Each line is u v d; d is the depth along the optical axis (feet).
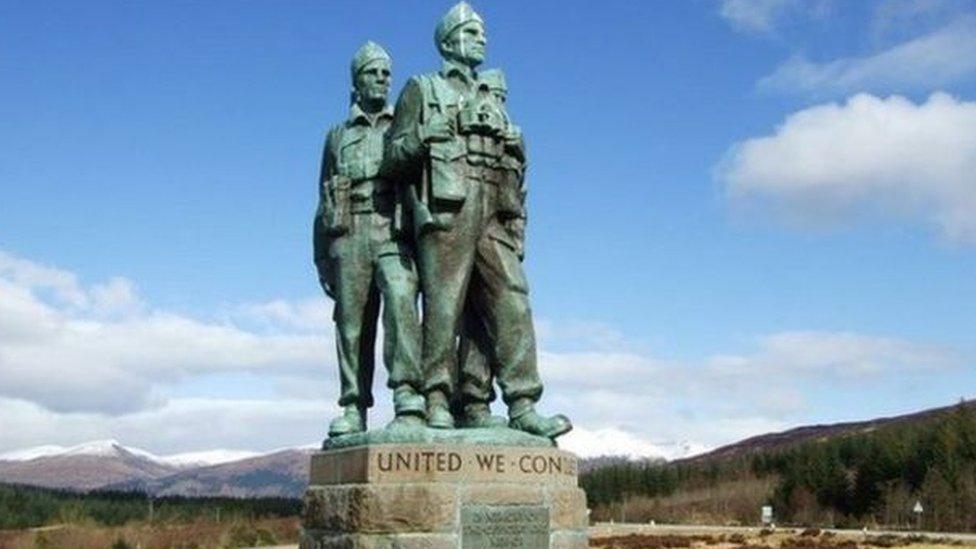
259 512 322.75
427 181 41.34
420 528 37.60
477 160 41.70
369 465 38.29
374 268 44.01
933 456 293.64
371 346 45.06
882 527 272.92
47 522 282.56
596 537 232.53
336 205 44.52
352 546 38.19
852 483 318.04
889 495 289.12
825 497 319.68
